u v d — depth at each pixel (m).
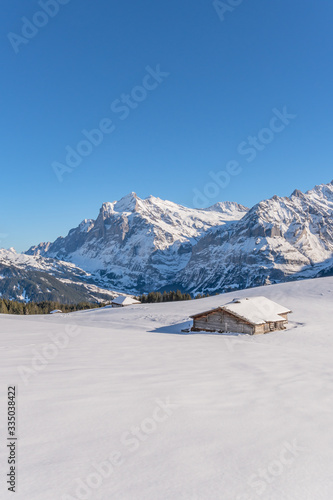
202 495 4.10
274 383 10.66
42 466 4.58
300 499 4.18
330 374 13.08
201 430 6.29
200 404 7.86
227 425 6.67
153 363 12.95
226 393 9.01
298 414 7.66
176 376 10.66
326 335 37.97
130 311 74.88
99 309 92.31
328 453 5.66
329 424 7.12
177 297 149.88
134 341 21.22
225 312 41.56
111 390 8.52
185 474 4.62
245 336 38.31
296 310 56.03
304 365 15.11
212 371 11.96
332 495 4.34
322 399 9.13
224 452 5.42
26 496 3.83
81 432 5.84
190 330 43.75
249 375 11.73
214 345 21.45
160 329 46.88
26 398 7.61
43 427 5.96
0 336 22.02
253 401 8.45
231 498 4.07
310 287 78.88
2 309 126.56
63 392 8.17
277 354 18.89
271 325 42.09
